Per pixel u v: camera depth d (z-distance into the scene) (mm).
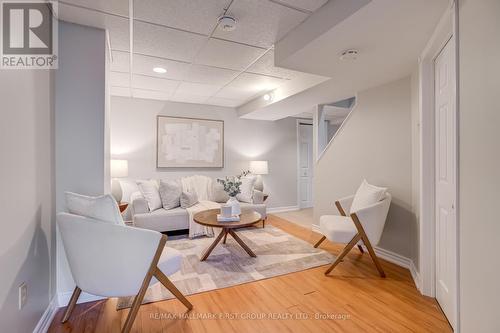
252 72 3098
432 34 1737
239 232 3912
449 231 1730
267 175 5527
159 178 4496
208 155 4867
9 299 1173
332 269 2434
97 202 1488
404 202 2609
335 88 3107
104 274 1512
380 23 1616
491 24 965
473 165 1096
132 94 4113
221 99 4469
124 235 1458
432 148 2014
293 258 2832
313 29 1858
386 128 2840
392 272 2477
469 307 1129
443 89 1826
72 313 1775
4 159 1136
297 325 1674
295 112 4598
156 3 1727
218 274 2424
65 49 1881
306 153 6082
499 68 925
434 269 2010
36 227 1490
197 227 3594
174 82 3492
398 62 2248
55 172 1829
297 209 5863
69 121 1880
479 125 1053
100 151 1959
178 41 2297
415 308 1868
